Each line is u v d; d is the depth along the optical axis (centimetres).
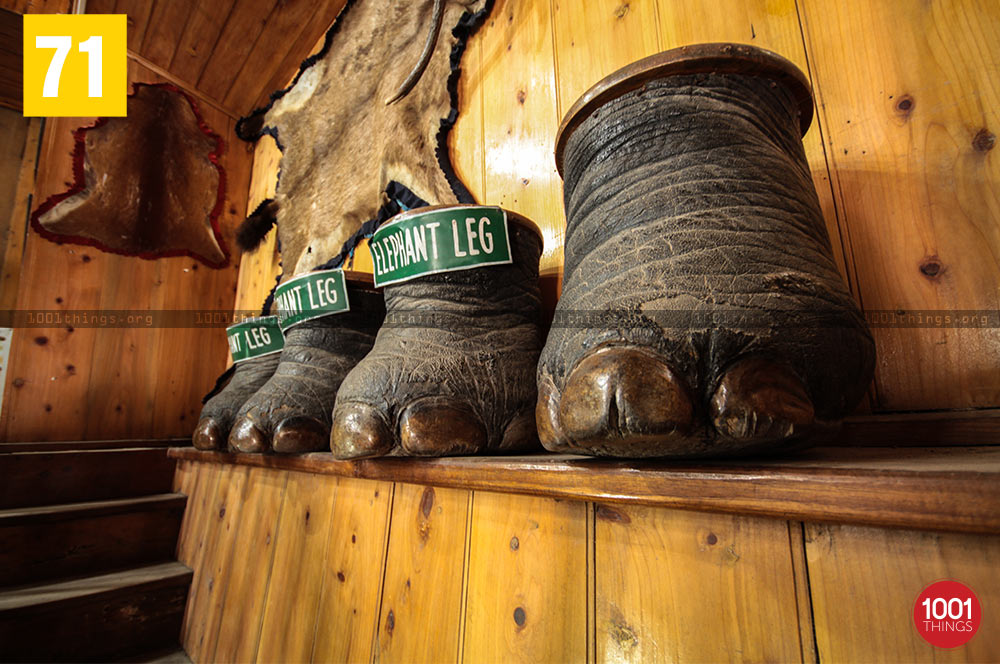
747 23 79
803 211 44
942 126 60
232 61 224
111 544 140
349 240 157
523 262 77
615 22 97
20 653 108
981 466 30
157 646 126
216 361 226
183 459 162
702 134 45
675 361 36
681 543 42
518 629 53
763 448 37
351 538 82
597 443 36
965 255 57
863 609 32
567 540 51
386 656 68
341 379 95
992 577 28
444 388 62
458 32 129
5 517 124
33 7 199
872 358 43
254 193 245
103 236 205
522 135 109
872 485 29
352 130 169
